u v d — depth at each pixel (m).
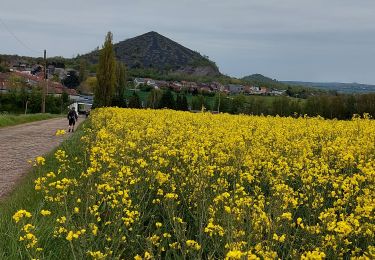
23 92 82.00
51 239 6.65
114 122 20.05
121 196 7.03
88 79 165.00
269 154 12.13
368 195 7.38
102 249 6.35
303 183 9.17
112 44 61.94
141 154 10.88
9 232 6.59
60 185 7.37
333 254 6.04
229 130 17.34
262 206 6.89
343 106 54.66
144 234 7.18
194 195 7.98
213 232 6.00
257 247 5.44
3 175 13.14
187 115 27.30
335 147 11.79
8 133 28.31
